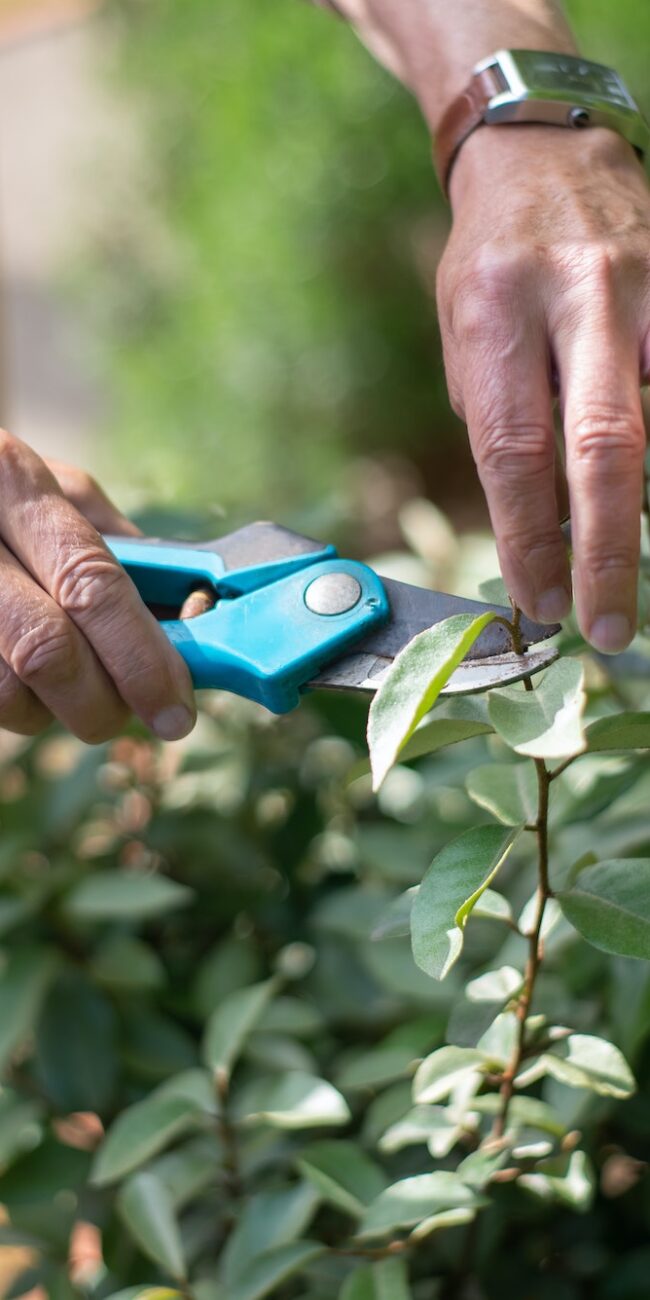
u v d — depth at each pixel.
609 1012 0.71
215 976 0.83
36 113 4.01
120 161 3.42
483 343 0.61
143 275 3.39
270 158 2.92
